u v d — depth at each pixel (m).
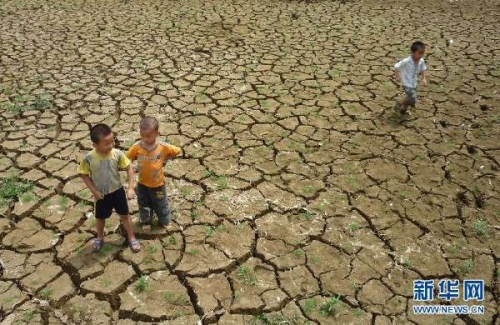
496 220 4.17
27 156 5.04
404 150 5.30
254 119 5.97
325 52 8.55
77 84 6.97
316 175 4.82
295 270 3.61
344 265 3.66
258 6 12.23
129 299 3.31
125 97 6.56
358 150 5.30
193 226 4.02
